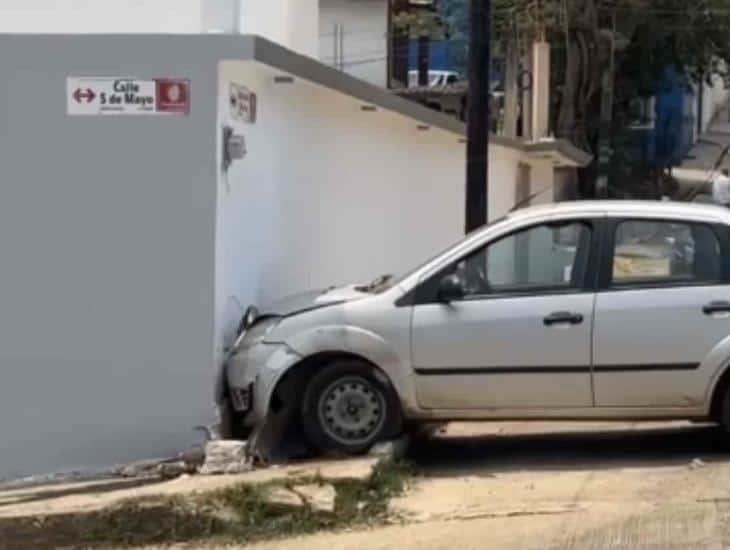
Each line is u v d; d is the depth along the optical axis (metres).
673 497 10.80
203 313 11.73
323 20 43.59
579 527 10.28
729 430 11.62
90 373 11.79
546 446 12.39
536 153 26.67
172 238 11.72
